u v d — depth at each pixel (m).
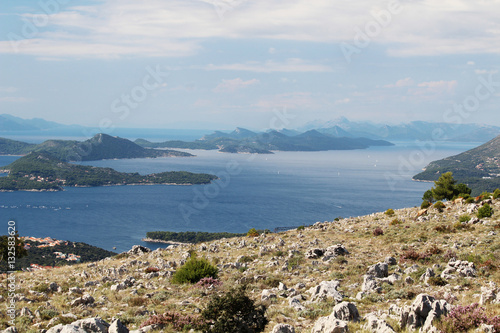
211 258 34.44
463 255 26.23
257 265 29.03
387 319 14.55
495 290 16.55
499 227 33.97
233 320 15.12
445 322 13.05
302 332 14.02
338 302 17.91
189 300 19.86
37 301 19.52
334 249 31.06
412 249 30.86
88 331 13.69
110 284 24.17
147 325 15.30
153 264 32.62
